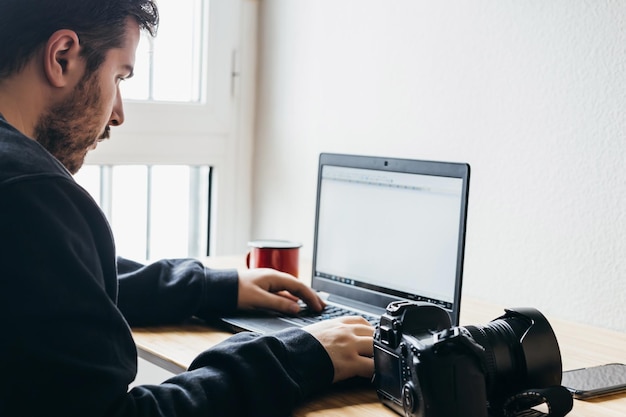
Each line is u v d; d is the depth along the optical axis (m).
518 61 1.57
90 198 0.93
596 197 1.47
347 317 1.16
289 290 1.40
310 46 2.01
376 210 1.44
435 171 1.34
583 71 1.47
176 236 2.15
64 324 0.85
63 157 1.02
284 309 1.37
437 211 1.33
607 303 1.47
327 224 1.54
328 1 1.95
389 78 1.82
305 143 2.04
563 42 1.50
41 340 0.84
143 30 1.08
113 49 1.01
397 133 1.81
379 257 1.43
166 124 2.03
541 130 1.55
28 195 0.85
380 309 1.42
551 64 1.52
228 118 2.14
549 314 1.56
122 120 1.13
